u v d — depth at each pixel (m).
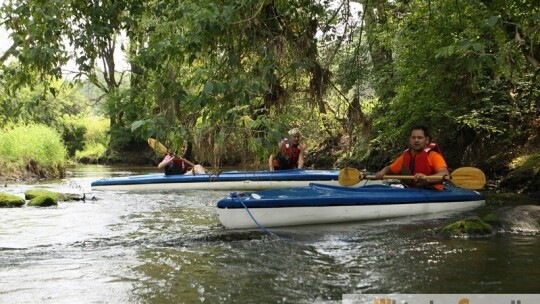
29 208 7.68
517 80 8.95
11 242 5.16
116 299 3.37
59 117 28.20
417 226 5.60
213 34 4.26
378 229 5.49
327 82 5.33
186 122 4.36
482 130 10.71
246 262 4.26
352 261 4.21
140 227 5.97
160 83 4.32
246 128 3.98
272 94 5.11
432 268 3.91
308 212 5.75
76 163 27.55
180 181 10.19
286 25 5.05
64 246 4.96
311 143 15.93
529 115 10.30
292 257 4.40
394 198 6.09
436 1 7.05
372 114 12.20
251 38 4.79
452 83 9.80
